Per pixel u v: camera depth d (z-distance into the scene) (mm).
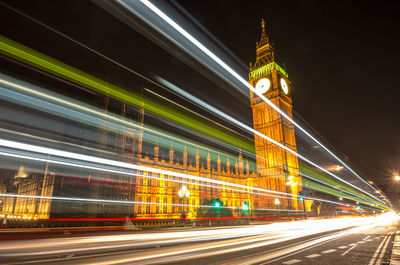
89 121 47250
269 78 95312
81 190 45375
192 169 81688
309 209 77562
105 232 22594
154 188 67875
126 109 54188
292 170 85375
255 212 74938
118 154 51906
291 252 9703
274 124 89812
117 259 8172
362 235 16766
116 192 49156
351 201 97688
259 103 95375
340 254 9203
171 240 14195
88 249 10523
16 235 18250
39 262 7699
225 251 9969
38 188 61094
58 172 48719
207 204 45250
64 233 21953
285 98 95500
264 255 9000
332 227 26312
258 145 92625
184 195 33344
